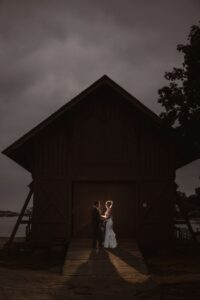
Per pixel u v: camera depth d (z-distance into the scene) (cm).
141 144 2408
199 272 1817
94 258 1880
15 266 1983
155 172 2384
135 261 1848
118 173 2381
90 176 2381
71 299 1337
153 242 2322
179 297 1377
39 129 2300
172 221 2347
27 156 2419
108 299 1343
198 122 2336
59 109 2309
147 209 2352
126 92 2292
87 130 2423
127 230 2362
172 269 1888
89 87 2309
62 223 2345
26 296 1360
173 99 2328
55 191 2375
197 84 2298
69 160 2400
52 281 1609
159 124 2314
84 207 2391
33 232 2341
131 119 2427
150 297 1377
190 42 2398
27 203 2367
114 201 2389
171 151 2398
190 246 2261
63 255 2266
